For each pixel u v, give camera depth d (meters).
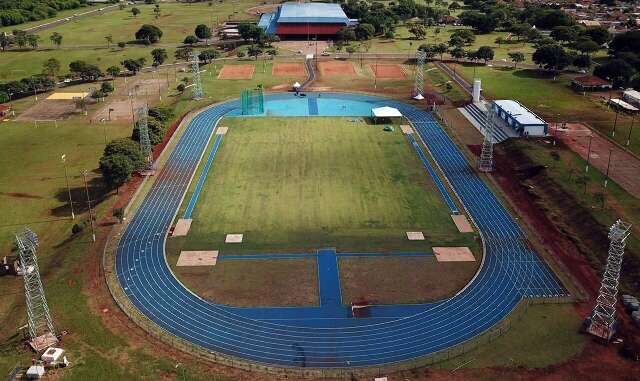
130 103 178.00
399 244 101.50
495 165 132.50
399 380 71.19
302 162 134.38
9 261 93.31
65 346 76.62
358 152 140.00
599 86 182.25
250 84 196.62
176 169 130.75
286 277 92.38
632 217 105.50
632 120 155.25
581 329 79.94
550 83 190.62
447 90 186.00
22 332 79.38
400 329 80.94
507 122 152.75
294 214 111.19
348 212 111.94
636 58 192.38
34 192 119.81
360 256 98.00
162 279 91.75
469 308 85.12
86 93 186.25
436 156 137.75
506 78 197.25
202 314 83.81
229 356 75.69
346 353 76.44
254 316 83.50
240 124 159.00
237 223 108.06
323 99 180.88
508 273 93.19
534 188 120.50
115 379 71.12
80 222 108.06
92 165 132.62
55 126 158.00
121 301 86.12
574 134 145.38
